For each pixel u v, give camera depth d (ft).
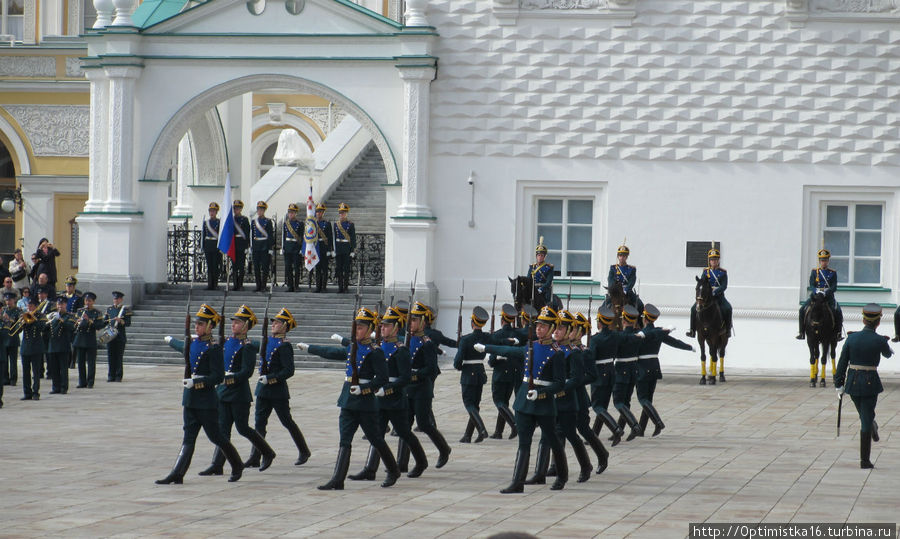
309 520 47.21
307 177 146.61
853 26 108.27
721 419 79.41
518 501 51.44
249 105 140.77
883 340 60.75
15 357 97.35
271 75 112.98
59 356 91.25
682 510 49.24
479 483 56.39
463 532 44.88
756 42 109.09
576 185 111.45
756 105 109.40
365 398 55.06
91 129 115.14
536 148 111.34
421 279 110.42
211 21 113.50
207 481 56.70
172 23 113.50
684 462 62.28
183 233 121.39
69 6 149.38
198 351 56.39
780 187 109.70
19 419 78.02
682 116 109.91
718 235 110.11
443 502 51.24
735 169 109.81
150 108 114.52
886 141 108.68
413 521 47.03
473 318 70.08
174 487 54.85
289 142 146.00
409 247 110.52
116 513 48.52
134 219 113.39
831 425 76.69
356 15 111.14
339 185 151.74
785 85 109.09
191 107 114.01
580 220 112.47
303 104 176.04
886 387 97.19
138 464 61.21
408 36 110.11
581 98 110.63
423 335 61.31
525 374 54.19
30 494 52.70
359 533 44.73
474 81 111.45
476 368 70.13
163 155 114.93
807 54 108.78
